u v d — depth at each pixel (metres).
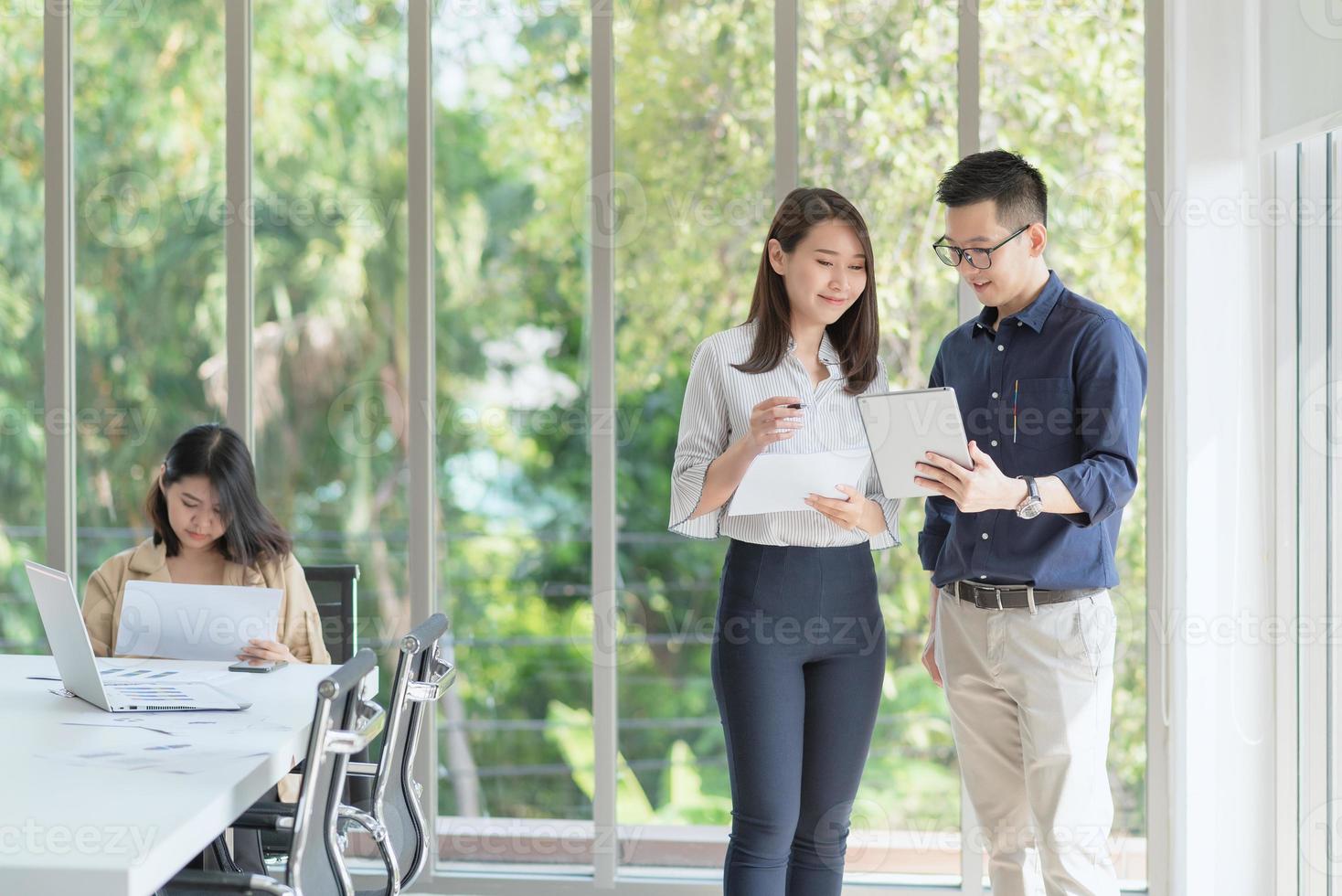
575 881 2.98
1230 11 2.60
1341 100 2.15
